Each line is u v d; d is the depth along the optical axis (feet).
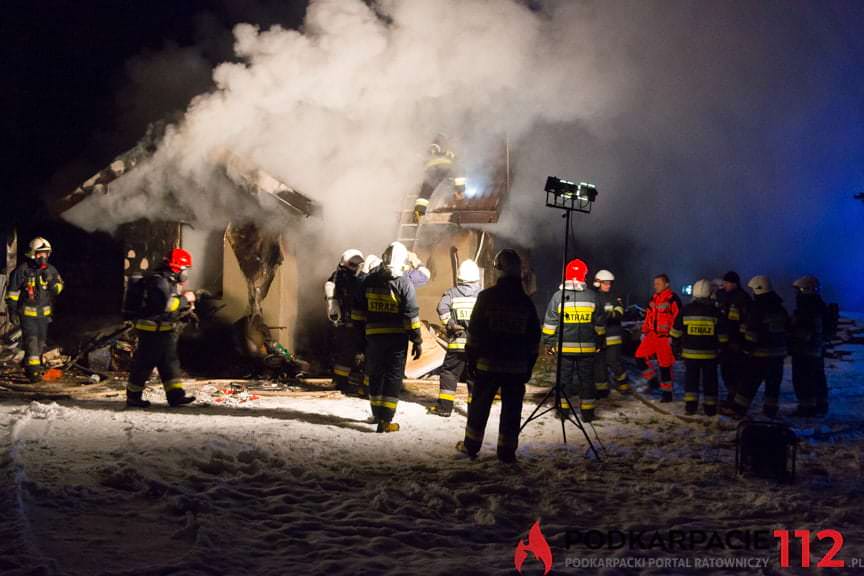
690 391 31.73
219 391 34.32
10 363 40.50
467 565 13.33
